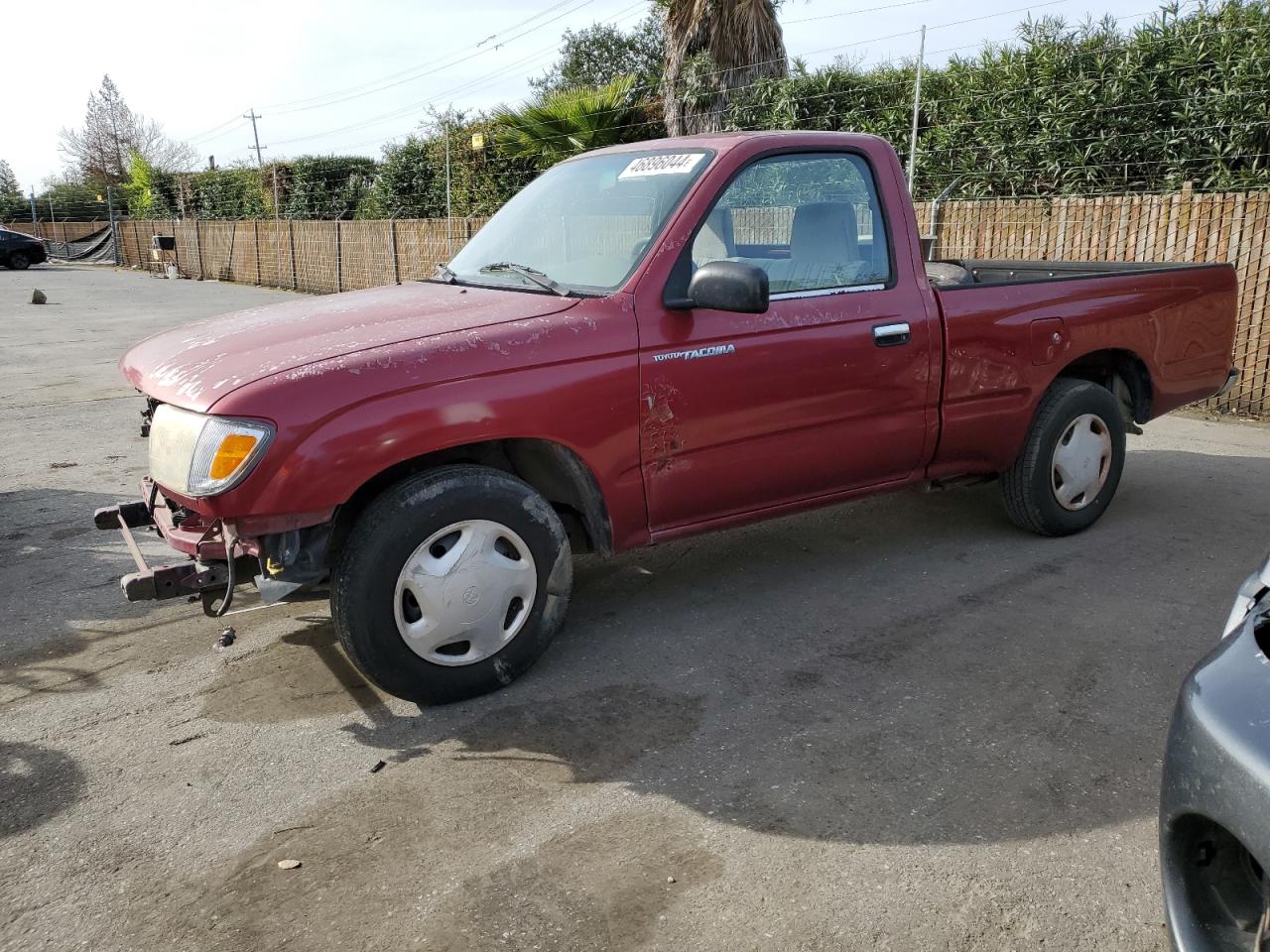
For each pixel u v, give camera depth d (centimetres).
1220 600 415
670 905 239
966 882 245
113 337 1430
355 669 367
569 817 275
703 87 1398
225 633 372
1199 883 179
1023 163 1080
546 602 351
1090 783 286
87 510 575
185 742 319
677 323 358
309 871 254
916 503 556
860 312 399
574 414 338
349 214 2727
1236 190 840
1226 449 671
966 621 398
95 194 5494
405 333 330
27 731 327
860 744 309
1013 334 442
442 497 320
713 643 384
